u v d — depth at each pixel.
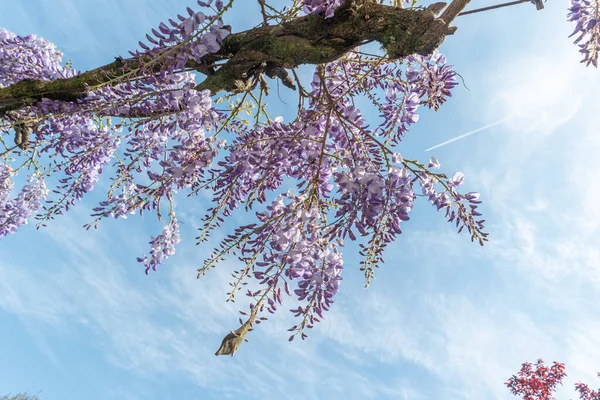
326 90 3.19
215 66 2.87
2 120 3.11
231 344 2.55
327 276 2.75
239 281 2.90
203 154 3.39
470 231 2.82
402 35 2.29
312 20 2.49
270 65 2.93
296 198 2.86
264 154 3.26
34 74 3.39
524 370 8.94
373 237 2.71
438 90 3.49
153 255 3.76
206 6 2.39
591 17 2.74
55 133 3.32
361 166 2.71
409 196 2.61
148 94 2.72
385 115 3.70
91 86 2.76
